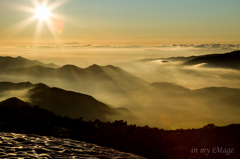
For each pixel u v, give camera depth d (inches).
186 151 522.3
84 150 456.8
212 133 597.6
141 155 503.5
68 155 410.3
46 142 480.4
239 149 469.1
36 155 389.1
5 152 387.9
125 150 528.7
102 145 543.8
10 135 509.7
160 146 570.6
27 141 470.6
